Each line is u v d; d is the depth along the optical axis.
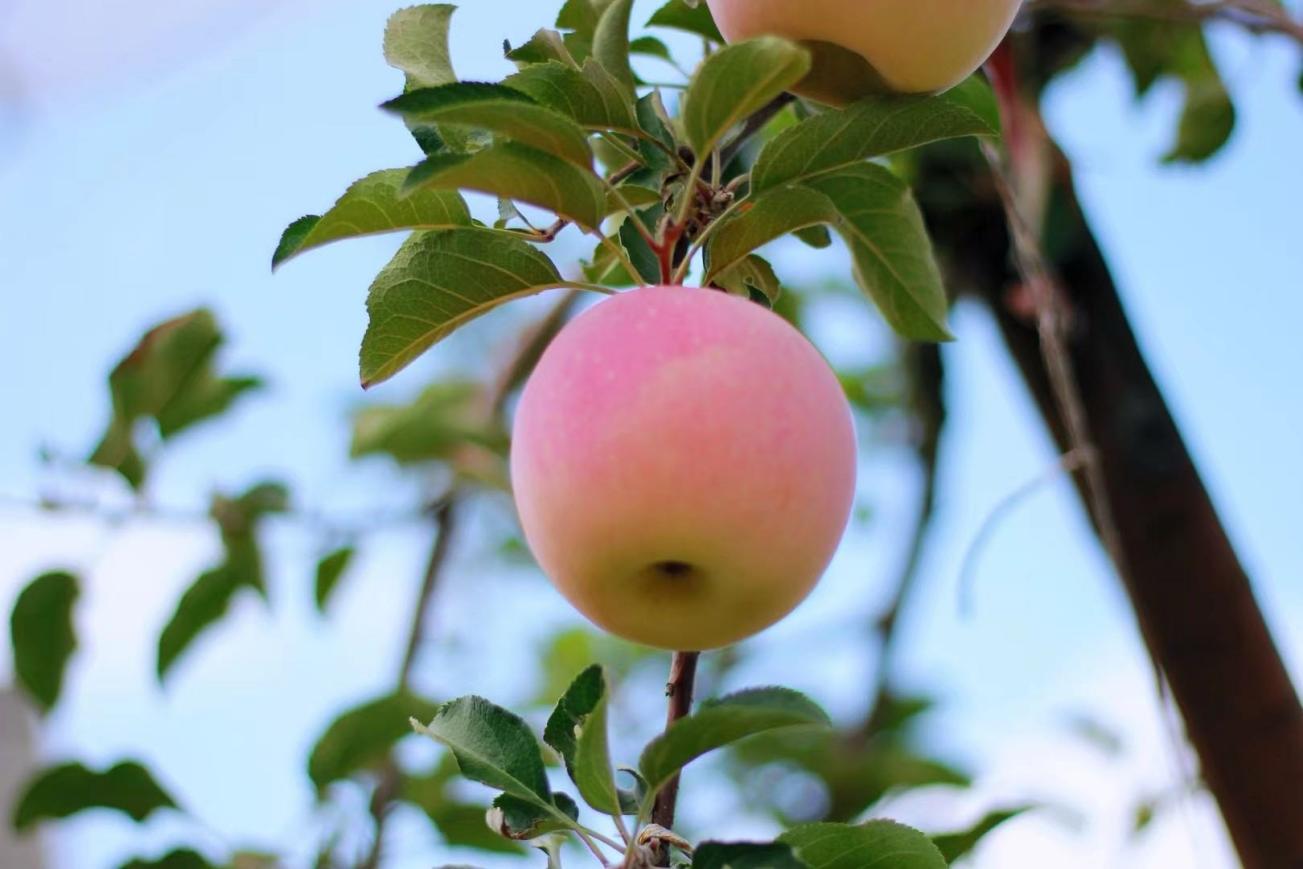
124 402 1.40
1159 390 1.17
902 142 0.92
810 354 0.89
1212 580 1.14
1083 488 1.18
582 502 0.87
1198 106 1.31
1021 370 1.20
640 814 0.86
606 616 0.89
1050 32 1.25
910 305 0.97
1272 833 1.12
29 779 1.19
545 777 0.89
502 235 0.92
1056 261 1.17
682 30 1.04
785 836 0.88
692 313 0.88
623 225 0.93
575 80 0.91
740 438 0.86
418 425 1.50
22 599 1.38
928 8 0.90
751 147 1.05
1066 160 1.16
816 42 0.91
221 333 1.40
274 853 1.20
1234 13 1.18
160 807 1.20
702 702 0.87
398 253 0.92
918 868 0.88
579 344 0.88
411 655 1.42
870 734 1.58
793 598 0.89
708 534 0.86
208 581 1.41
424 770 1.22
